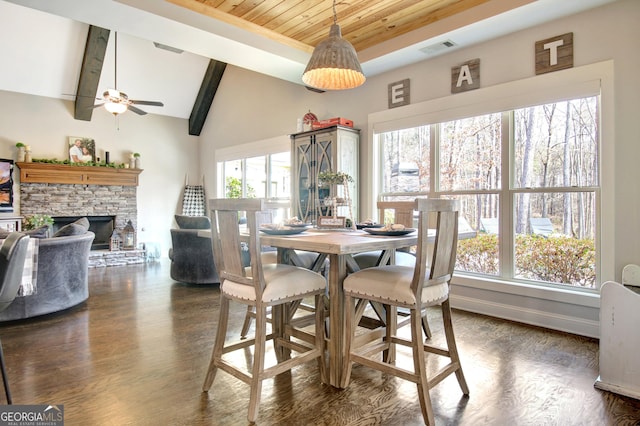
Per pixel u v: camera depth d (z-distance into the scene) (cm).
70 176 648
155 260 701
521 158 341
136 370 228
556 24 308
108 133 704
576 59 298
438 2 321
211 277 468
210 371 202
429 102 390
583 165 305
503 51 338
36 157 632
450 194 390
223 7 336
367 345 245
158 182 764
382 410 184
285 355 242
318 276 213
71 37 579
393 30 369
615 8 280
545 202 326
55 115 649
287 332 238
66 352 257
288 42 399
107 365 235
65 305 353
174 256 483
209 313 351
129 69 656
